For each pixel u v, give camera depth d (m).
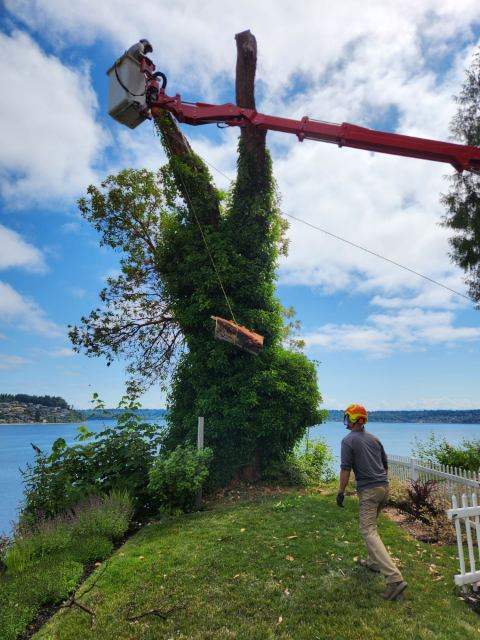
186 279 12.37
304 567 5.27
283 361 11.95
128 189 15.34
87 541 6.85
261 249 12.68
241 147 12.65
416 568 5.28
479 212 17.41
